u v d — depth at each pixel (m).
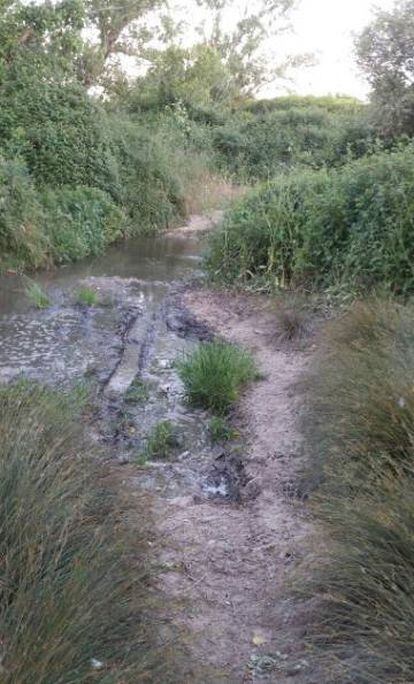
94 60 25.05
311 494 4.49
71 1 17.77
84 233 14.03
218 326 8.95
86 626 2.67
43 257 12.22
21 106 15.24
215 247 11.00
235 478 5.21
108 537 3.39
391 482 3.66
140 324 9.01
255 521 4.43
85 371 7.16
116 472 4.23
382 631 2.90
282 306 8.63
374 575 3.14
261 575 3.86
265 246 10.40
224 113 29.31
